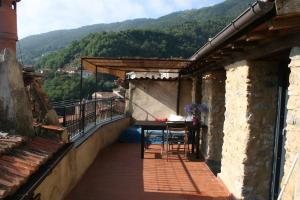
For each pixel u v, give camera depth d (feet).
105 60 27.22
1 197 8.58
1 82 14.49
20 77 15.28
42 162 12.41
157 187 21.83
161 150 32.53
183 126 29.19
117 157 29.78
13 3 15.84
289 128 11.23
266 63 17.19
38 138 15.52
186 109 33.42
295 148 10.76
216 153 27.91
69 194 19.85
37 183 10.93
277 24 10.44
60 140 16.65
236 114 19.22
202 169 26.40
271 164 17.57
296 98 10.85
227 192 20.59
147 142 33.86
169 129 29.12
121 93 58.39
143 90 44.34
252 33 12.82
